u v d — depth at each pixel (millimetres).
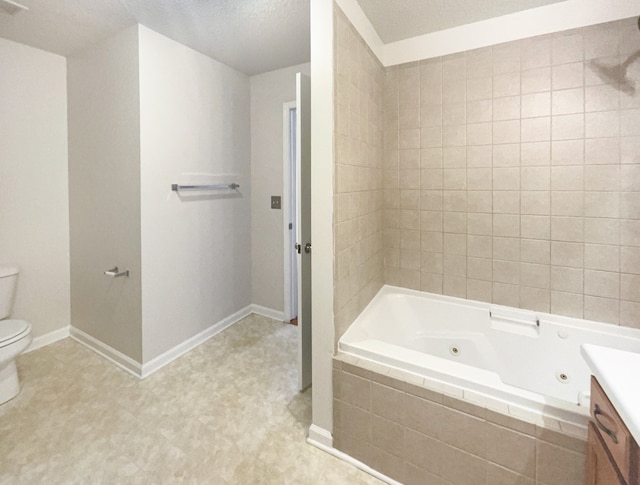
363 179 1942
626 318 1765
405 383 1396
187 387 2125
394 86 2273
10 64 2336
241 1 1848
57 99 2578
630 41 1661
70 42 2328
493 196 2041
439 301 2197
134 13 1962
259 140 3094
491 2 1785
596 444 958
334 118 1536
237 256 3094
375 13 1886
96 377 2229
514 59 1913
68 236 2732
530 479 1179
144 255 2201
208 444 1656
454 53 2068
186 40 2324
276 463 1551
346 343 1633
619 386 799
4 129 2348
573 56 1776
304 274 2021
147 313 2246
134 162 2160
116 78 2215
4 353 1888
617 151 1723
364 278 2018
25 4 1869
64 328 2771
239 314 3162
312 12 1513
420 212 2277
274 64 2791
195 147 2539
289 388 2121
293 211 3037
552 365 1853
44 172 2559
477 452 1269
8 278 2287
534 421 1168
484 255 2100
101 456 1577
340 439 1588
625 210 1731
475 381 1324
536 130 1891
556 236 1892
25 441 1661
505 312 2012
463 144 2098
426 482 1387
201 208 2652
